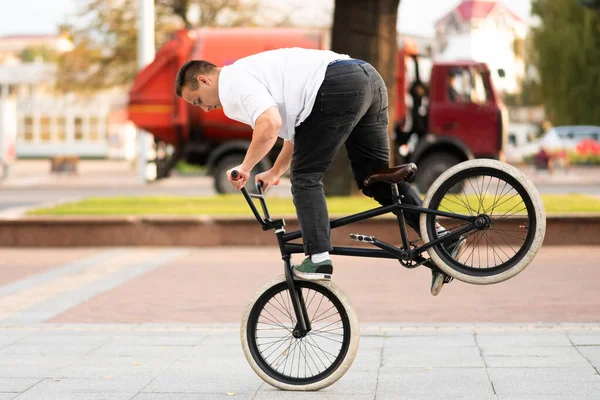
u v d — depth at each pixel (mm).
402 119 23594
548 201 17062
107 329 8711
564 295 10195
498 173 6168
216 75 6305
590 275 11547
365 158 6492
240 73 6168
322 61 6137
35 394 6293
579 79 48844
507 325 8523
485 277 6188
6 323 9102
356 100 6070
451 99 23547
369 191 6609
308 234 6277
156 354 7543
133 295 10773
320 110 6086
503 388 6223
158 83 23812
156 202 18969
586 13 48375
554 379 6430
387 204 6570
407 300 10102
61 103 69625
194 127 23781
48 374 6863
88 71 45156
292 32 23594
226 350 7672
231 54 23500
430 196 6301
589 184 31875
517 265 6121
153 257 14211
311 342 6965
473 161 6223
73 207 18141
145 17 31203
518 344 7645
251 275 12172
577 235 14453
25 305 10211
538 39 49094
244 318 6590
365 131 6379
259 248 15109
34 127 70500
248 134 23719
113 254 14680
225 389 6414
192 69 6312
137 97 23812
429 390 6242
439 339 7934
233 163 22812
